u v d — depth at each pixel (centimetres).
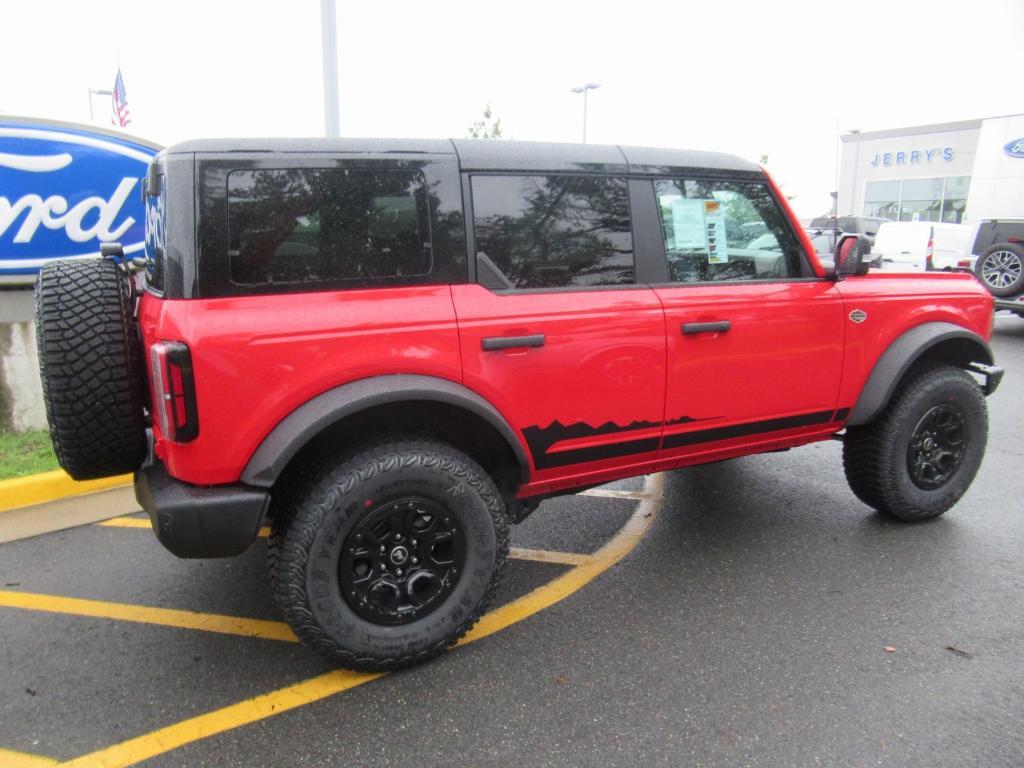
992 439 566
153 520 241
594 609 320
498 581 283
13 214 518
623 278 307
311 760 228
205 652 289
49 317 247
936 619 304
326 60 630
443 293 267
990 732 235
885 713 245
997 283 1074
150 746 235
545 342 280
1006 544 377
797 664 274
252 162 241
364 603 258
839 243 352
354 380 250
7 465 443
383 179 259
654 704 252
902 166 2717
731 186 334
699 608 318
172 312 231
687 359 314
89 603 329
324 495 246
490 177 279
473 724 244
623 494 464
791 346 340
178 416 229
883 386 365
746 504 442
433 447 265
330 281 252
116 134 550
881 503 394
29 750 234
